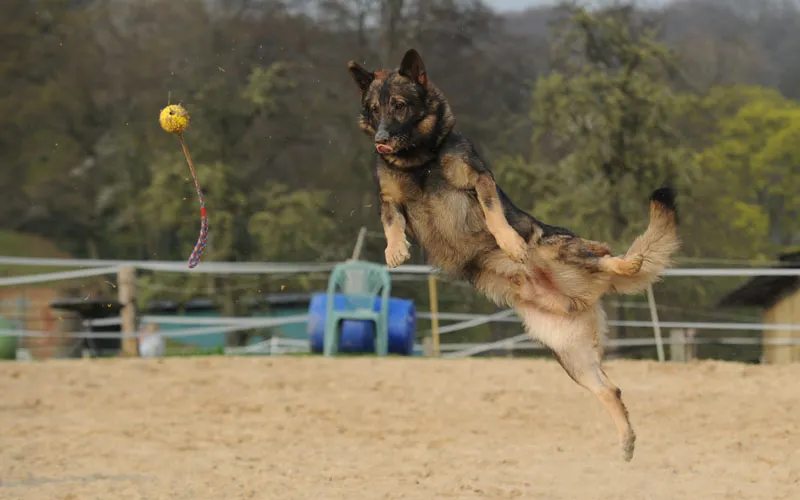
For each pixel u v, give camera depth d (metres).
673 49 28.28
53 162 31.23
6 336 16.52
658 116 27.20
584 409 10.63
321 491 7.11
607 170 27.36
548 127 27.75
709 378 12.55
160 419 10.27
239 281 26.97
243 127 27.73
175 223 27.23
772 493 7.00
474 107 29.09
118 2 30.73
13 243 30.97
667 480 7.50
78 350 16.70
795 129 33.31
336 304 16.09
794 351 24.30
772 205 36.75
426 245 6.85
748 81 36.25
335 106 27.88
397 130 6.40
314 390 11.85
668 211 6.73
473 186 6.54
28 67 31.03
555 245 6.73
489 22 29.47
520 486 7.29
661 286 28.53
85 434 9.51
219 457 8.49
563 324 7.02
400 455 8.57
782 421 9.81
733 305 26.08
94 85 30.58
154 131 28.95
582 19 27.09
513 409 10.63
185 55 28.11
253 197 27.88
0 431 9.62
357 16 28.78
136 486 7.30
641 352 25.19
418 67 6.50
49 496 6.95
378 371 13.12
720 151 33.38
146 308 26.88
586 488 7.25
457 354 18.62
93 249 32.09
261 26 28.34
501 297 6.99
